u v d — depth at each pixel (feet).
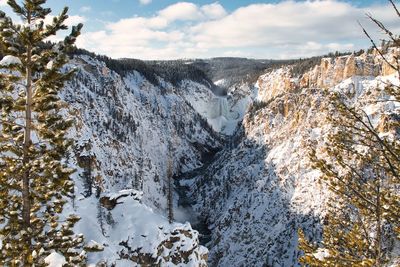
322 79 524.93
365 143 30.71
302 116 408.67
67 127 47.91
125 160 470.39
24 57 43.55
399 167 30.40
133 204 214.28
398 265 31.53
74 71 46.62
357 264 29.94
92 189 275.80
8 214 45.14
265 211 330.54
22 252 43.70
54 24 43.29
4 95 44.70
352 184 32.78
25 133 45.75
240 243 322.14
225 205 406.41
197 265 210.18
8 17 41.32
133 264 187.01
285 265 263.08
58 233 47.70
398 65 25.71
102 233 189.57
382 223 32.96
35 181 46.96
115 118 536.42
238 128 609.01
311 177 318.86
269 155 404.57
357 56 495.82
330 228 36.29
